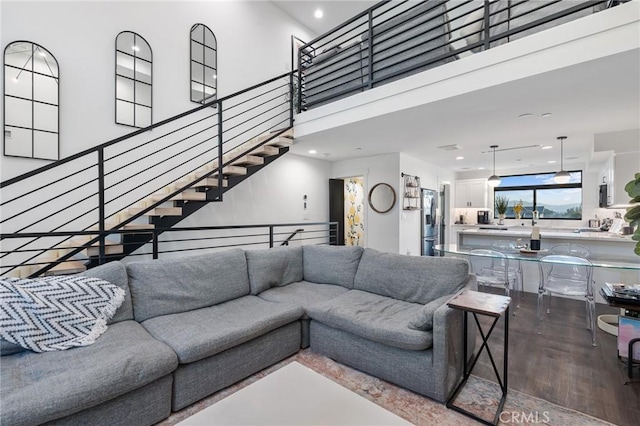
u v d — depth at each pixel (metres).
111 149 3.60
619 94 2.91
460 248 4.14
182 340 1.94
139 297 2.31
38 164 3.07
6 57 2.87
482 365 2.42
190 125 4.15
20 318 1.74
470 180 8.82
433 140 4.88
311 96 4.66
